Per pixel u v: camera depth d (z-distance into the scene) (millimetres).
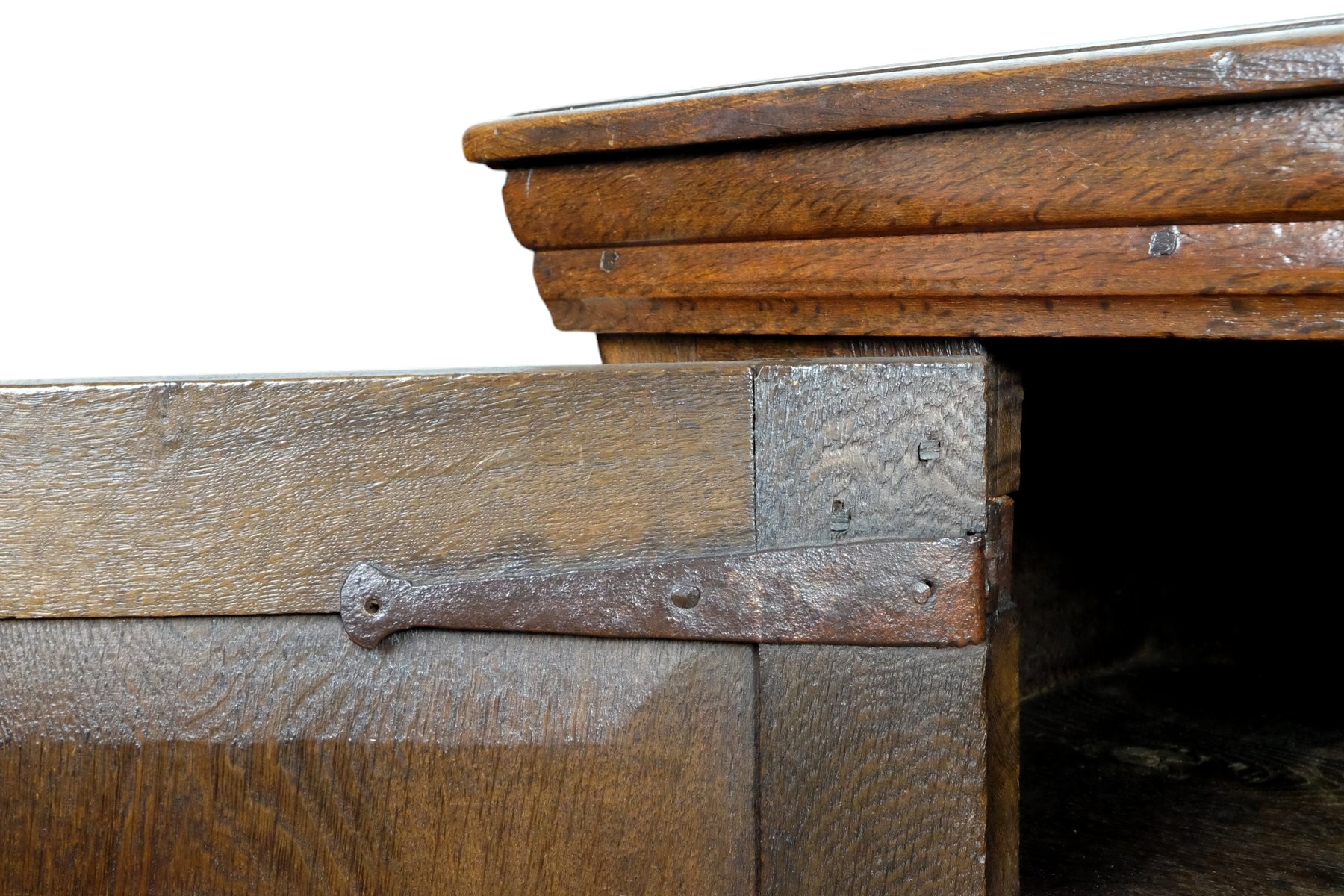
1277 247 794
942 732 816
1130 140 814
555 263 991
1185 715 1136
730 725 834
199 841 867
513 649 851
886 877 825
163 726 865
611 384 836
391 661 856
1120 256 824
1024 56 882
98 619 868
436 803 855
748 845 835
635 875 845
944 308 871
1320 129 779
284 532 857
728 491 831
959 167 851
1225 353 1128
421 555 852
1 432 863
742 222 913
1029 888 932
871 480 820
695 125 910
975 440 811
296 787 861
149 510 861
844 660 821
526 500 845
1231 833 990
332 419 852
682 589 832
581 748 844
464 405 846
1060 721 1129
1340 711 1141
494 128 979
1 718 870
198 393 856
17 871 875
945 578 810
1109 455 1190
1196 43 798
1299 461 1176
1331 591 1177
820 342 920
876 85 858
